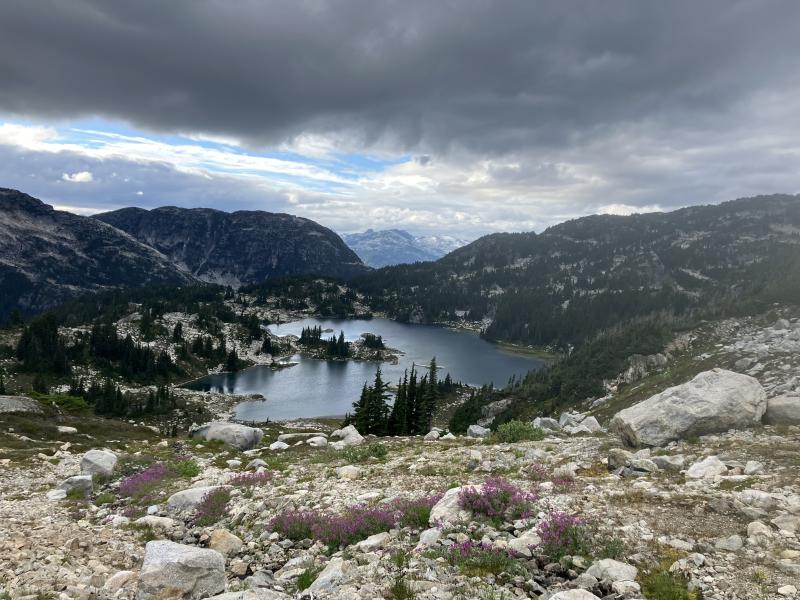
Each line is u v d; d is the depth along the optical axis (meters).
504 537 10.48
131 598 9.25
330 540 12.09
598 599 7.34
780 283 123.31
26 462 28.47
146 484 21.55
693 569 8.42
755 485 12.54
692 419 19.95
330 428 75.25
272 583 9.95
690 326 111.62
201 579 9.51
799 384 33.72
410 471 19.77
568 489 13.81
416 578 8.83
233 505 16.81
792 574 7.93
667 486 13.33
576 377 106.56
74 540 12.99
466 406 116.94
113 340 184.62
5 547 12.23
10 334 181.75
